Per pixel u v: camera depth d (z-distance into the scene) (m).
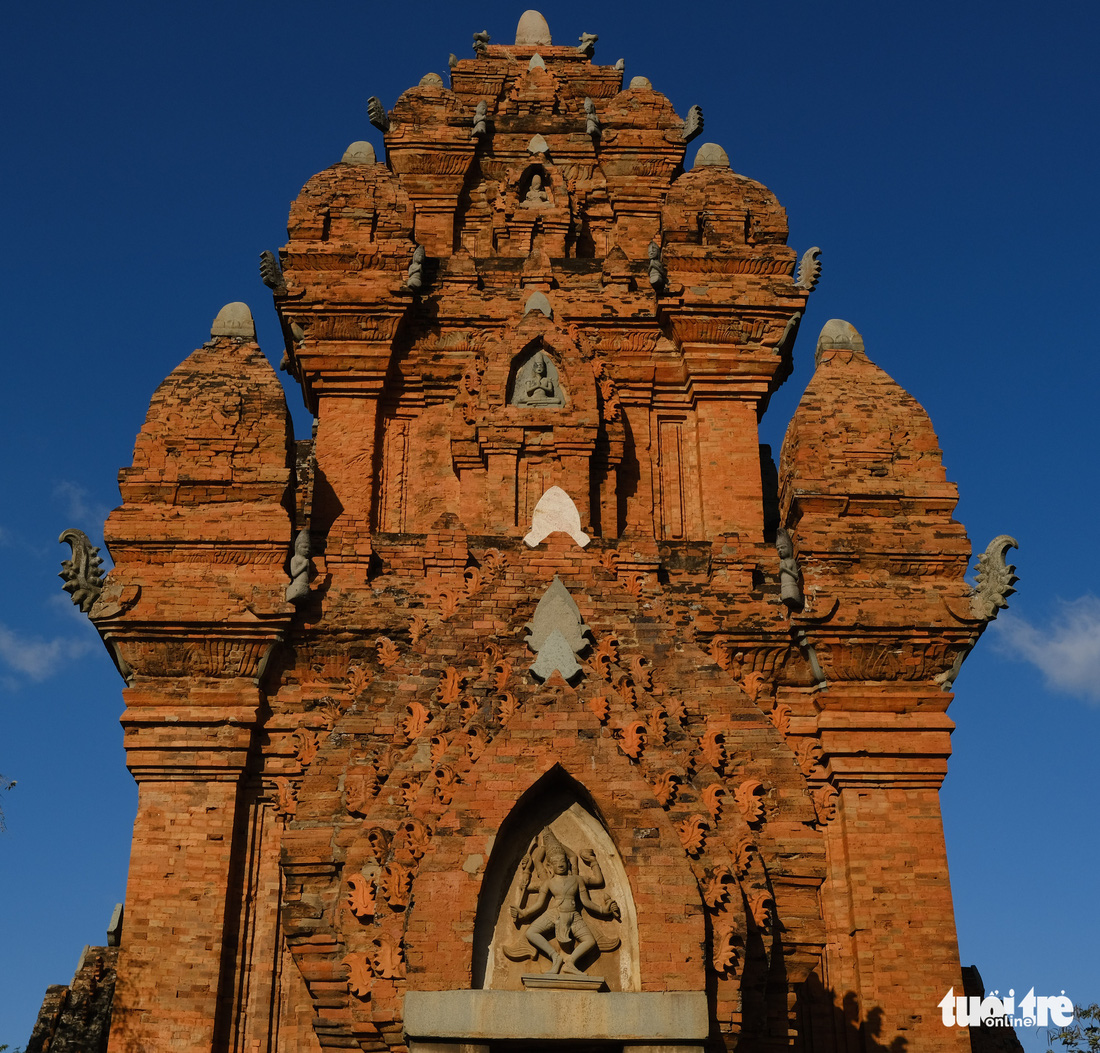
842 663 26.91
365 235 32.91
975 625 27.02
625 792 20.61
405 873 20.67
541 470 30.31
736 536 28.27
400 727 22.84
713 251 32.47
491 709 21.94
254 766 26.17
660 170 38.31
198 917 24.72
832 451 28.48
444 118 37.97
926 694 26.91
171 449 27.78
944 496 28.20
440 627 24.00
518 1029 19.27
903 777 26.48
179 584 26.66
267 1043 24.47
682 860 20.28
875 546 27.58
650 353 32.81
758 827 22.67
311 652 26.81
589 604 24.06
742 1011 20.61
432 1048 19.30
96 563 26.89
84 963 25.92
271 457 27.84
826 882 26.05
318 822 22.47
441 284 33.38
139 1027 23.94
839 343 30.11
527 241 36.09
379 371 31.98
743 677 26.50
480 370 31.67
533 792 20.88
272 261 32.03
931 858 25.94
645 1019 19.36
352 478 31.09
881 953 25.30
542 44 42.81
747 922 21.03
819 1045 25.05
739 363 32.09
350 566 27.58
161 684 26.33
